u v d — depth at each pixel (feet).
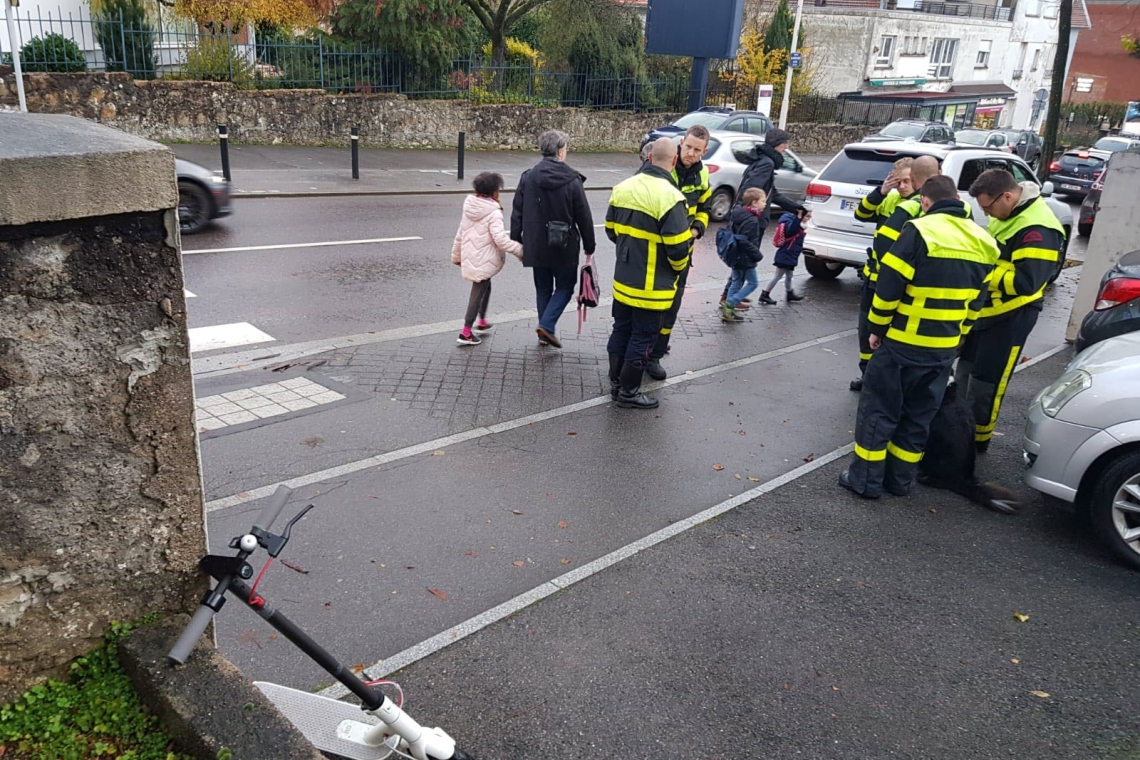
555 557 14.19
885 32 136.26
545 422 19.54
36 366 6.89
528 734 10.32
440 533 14.64
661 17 86.43
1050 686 11.77
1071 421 15.11
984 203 17.30
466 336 24.17
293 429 18.15
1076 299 29.37
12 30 43.68
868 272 21.54
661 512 15.93
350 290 29.07
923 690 11.55
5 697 7.45
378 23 68.69
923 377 16.33
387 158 63.46
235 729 7.02
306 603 12.52
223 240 34.99
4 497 7.01
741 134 55.31
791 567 14.37
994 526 16.21
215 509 14.79
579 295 23.58
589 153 82.07
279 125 64.13
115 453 7.48
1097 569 14.85
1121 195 27.89
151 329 7.39
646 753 10.16
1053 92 48.91
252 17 63.21
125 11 58.65
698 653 12.01
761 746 10.38
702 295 33.19
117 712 7.45
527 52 98.68
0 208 6.27
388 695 10.78
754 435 19.79
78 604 7.63
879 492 16.96
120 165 6.76
